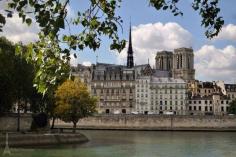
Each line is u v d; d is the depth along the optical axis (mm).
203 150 106688
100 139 144250
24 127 139125
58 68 20094
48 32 18391
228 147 116188
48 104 140250
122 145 118562
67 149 103375
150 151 101875
